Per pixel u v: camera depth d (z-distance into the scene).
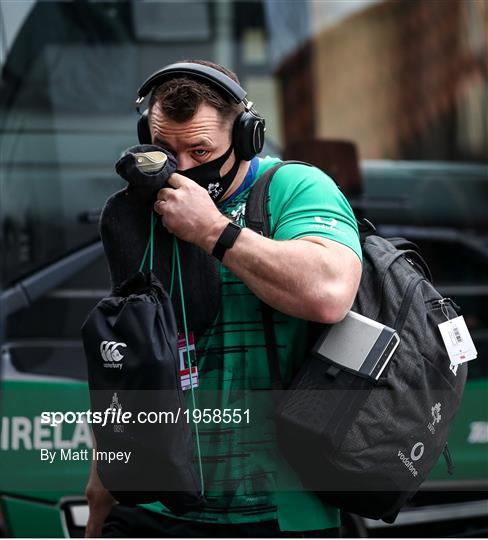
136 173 5.35
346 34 13.91
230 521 5.96
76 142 12.10
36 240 11.64
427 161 13.75
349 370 5.54
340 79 13.91
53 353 10.88
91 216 11.83
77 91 12.27
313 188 5.73
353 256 5.57
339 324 5.66
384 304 5.72
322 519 5.95
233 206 5.84
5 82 12.09
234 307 5.77
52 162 11.95
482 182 13.61
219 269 5.76
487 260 13.16
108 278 11.58
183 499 5.52
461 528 10.70
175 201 5.42
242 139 5.61
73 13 12.47
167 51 12.89
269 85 13.77
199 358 5.82
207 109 5.51
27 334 11.15
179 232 5.46
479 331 12.65
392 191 13.43
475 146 13.87
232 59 13.65
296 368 5.87
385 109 13.95
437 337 5.73
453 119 13.95
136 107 5.81
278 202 5.76
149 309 5.36
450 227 13.37
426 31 14.21
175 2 13.04
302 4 13.85
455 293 12.98
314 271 5.39
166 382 5.32
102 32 12.55
